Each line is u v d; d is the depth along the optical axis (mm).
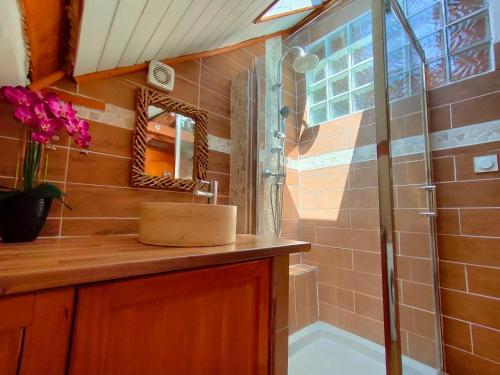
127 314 522
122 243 811
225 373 683
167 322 579
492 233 1203
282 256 863
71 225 975
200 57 1494
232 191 1574
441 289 1326
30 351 413
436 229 1361
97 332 482
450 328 1285
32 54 762
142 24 917
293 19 2033
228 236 842
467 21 1352
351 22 1892
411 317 993
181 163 1331
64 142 973
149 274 553
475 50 1317
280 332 835
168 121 1307
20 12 566
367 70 1780
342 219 1800
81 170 1009
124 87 1160
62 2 692
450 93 1376
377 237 1613
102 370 484
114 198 1090
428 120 1430
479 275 1227
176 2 897
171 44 1197
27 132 852
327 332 1744
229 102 1645
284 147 1841
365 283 1642
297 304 1707
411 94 1254
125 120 1149
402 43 1188
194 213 765
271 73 1840
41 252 627
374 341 1561
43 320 427
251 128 1597
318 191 1959
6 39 595
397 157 984
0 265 465
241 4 1202
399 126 1052
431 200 1338
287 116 1885
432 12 1470
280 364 827
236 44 1709
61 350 442
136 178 1141
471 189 1274
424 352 1092
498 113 1224
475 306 1227
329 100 1973
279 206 1759
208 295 655
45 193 806
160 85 1258
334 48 1982
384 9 883
